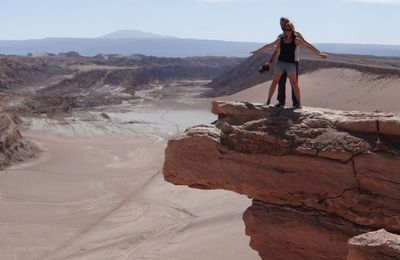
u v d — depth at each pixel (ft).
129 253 80.89
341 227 34.91
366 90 219.20
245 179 37.83
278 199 37.11
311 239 35.94
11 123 169.58
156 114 255.91
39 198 116.88
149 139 191.42
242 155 37.70
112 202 114.52
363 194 33.99
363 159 34.04
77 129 204.33
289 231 36.60
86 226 98.84
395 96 200.85
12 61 397.80
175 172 40.22
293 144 36.24
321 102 223.10
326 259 35.68
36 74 410.93
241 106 39.47
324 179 35.32
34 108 245.24
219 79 383.45
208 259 69.97
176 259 72.79
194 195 112.27
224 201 103.91
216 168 38.70
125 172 142.82
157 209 105.70
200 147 39.06
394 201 33.14
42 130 199.82
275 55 39.58
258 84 307.78
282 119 37.35
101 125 214.28
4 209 107.45
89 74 389.39
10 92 322.96
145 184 128.67
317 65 270.26
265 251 38.11
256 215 37.76
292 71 38.63
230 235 77.46
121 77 388.57
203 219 93.50
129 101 306.76
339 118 36.29
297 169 36.14
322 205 35.63
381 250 26.81
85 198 117.80
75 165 151.23
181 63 562.66
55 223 100.37
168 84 414.41
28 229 96.27
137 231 93.09
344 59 324.60
